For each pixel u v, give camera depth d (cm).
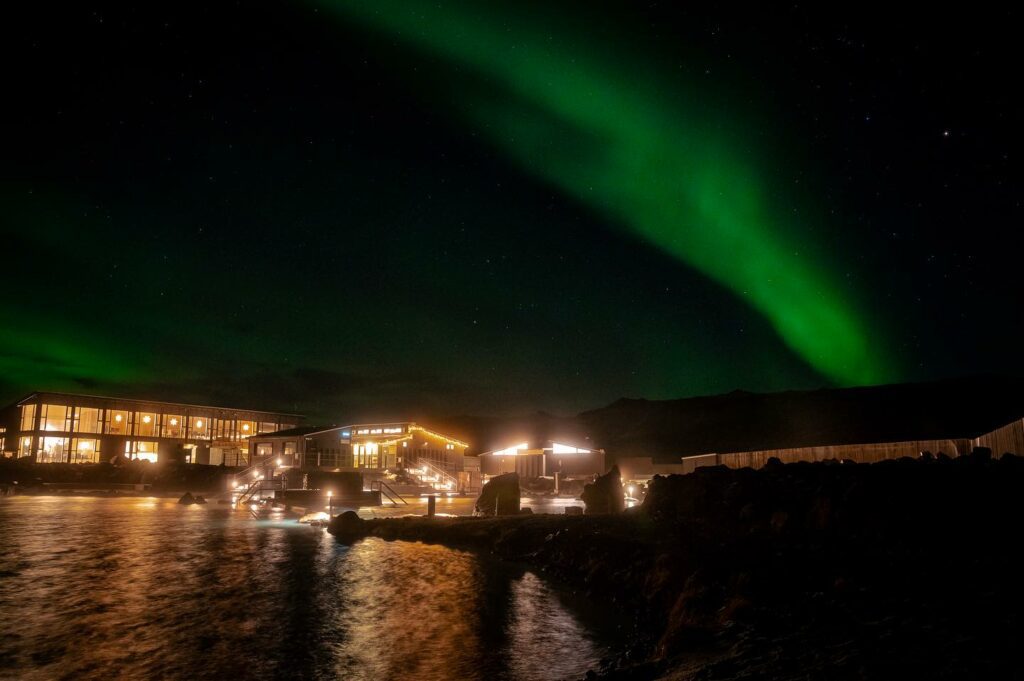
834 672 756
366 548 2569
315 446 6406
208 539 2811
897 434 8106
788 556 1449
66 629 1399
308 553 2433
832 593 1134
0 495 5950
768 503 1862
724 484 2152
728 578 1388
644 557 1828
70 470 6900
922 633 841
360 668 1152
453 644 1299
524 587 1839
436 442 6456
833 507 1588
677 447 10569
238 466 7412
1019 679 636
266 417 9456
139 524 3400
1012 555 1134
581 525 2430
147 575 1984
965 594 977
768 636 985
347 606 1612
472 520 3005
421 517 3291
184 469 6881
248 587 1825
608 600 1670
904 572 1163
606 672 1031
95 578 1931
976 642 768
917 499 1455
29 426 7469
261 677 1110
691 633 1087
